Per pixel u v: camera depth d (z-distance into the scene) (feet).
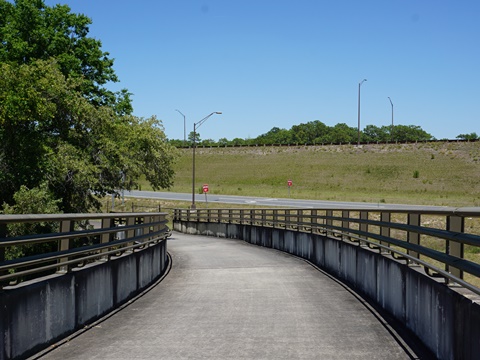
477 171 306.76
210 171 382.42
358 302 34.32
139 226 40.27
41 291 22.15
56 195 82.53
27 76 72.43
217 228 127.75
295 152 404.57
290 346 23.06
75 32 113.70
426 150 357.00
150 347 23.08
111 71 121.90
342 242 46.19
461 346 17.63
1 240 19.34
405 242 27.58
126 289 35.63
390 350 22.16
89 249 28.40
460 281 17.85
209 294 38.73
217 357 21.42
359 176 329.11
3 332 18.83
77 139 86.48
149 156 118.11
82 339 24.53
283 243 80.23
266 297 36.94
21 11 102.53
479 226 97.55
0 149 72.59
